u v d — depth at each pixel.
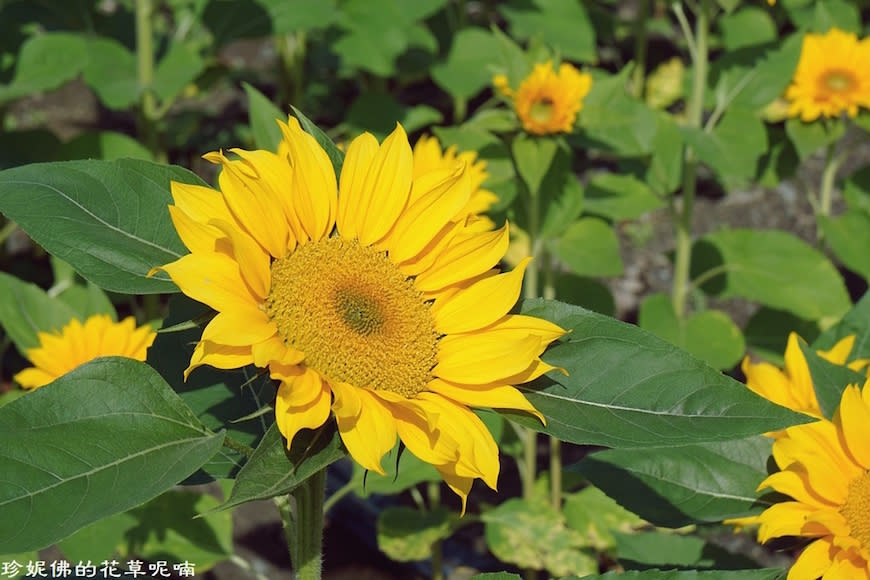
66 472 1.07
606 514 1.79
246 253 1.09
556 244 1.87
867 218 2.04
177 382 1.21
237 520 2.07
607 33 3.15
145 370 1.10
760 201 2.91
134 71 2.24
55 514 1.06
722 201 2.92
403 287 1.15
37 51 2.18
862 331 1.38
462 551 2.03
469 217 1.19
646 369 1.12
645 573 1.13
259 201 1.12
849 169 3.04
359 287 1.14
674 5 1.90
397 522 1.76
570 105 1.64
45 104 3.13
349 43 2.49
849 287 2.68
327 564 2.02
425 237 1.16
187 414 1.10
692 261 2.06
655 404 1.11
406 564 2.02
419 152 1.73
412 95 3.30
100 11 2.91
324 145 1.19
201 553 1.61
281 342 1.11
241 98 3.21
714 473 1.29
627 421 1.11
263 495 1.06
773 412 1.09
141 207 1.14
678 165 1.94
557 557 1.74
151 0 2.21
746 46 1.94
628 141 1.90
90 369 1.10
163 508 1.61
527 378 1.12
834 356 1.35
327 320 1.13
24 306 1.62
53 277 2.50
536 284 1.90
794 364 1.35
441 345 1.15
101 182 1.14
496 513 1.78
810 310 1.98
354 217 1.17
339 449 1.09
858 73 1.96
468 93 2.66
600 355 1.13
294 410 1.08
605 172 2.94
